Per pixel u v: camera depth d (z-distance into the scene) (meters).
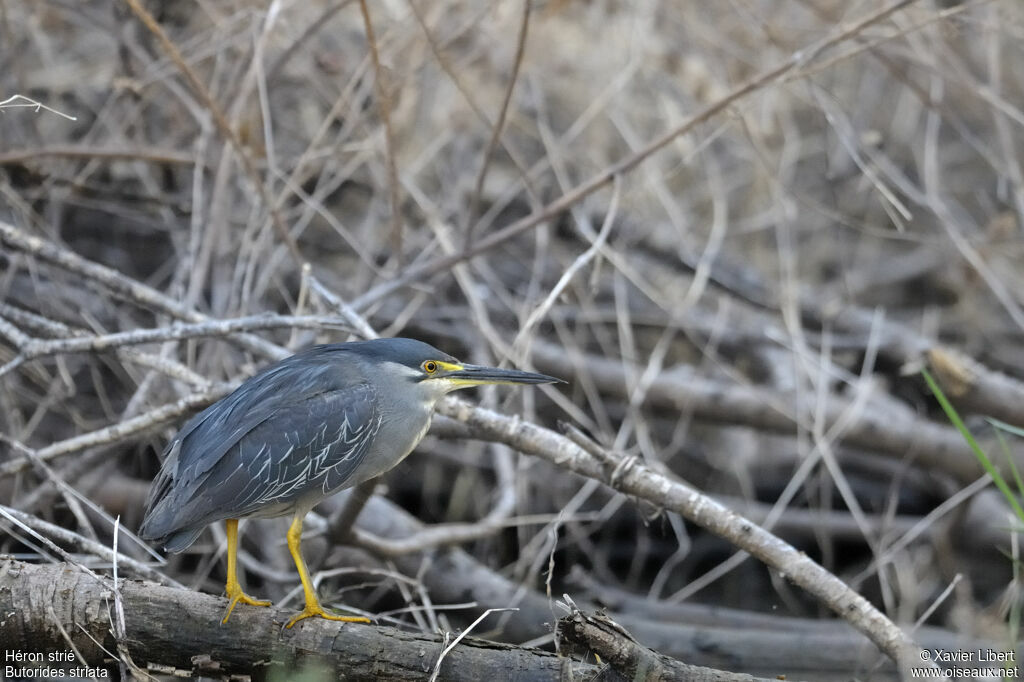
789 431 12.31
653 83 14.44
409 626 9.14
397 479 13.06
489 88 13.95
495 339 11.34
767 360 13.17
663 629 10.25
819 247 15.52
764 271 15.12
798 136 15.35
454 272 12.66
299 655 6.55
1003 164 14.88
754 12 12.94
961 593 11.33
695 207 15.09
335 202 13.97
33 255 10.07
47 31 13.30
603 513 11.09
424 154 13.34
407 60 12.94
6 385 10.45
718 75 14.44
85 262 9.43
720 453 13.49
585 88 14.58
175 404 8.39
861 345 12.93
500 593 10.46
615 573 12.98
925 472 12.45
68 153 10.76
